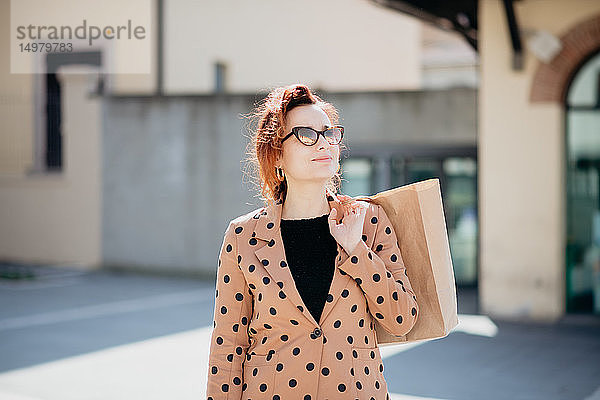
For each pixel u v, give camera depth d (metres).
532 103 9.16
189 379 6.63
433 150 12.45
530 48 9.12
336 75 21.00
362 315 2.12
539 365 7.11
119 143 14.48
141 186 14.31
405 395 6.06
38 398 5.99
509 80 9.27
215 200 13.72
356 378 2.07
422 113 12.48
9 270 14.21
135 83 15.38
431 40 29.06
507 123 9.30
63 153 15.40
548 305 9.14
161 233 14.16
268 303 2.12
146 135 14.26
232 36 17.56
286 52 19.20
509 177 9.30
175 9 15.98
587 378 6.64
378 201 2.27
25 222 15.50
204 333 8.79
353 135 12.85
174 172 14.03
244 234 2.24
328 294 2.11
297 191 2.24
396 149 12.62
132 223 14.41
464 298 11.45
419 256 2.22
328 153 2.19
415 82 25.19
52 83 15.93
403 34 24.44
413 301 2.11
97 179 14.71
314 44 20.20
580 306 9.28
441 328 2.20
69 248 15.05
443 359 7.34
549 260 9.12
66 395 6.10
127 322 9.52
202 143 13.80
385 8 11.32
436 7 11.55
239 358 2.22
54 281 13.44
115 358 7.46
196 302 11.17
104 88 15.02
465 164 12.41
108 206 14.62
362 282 2.07
